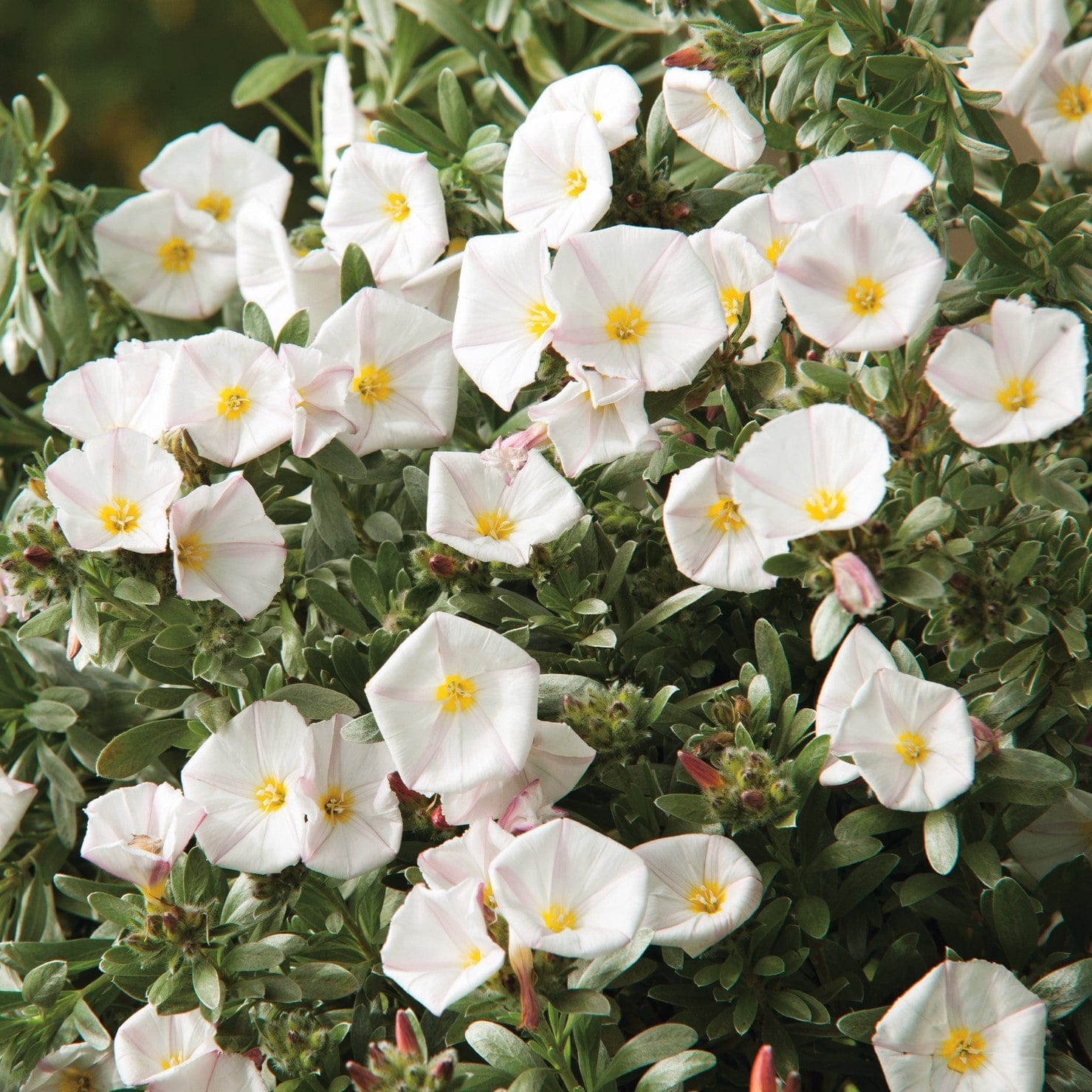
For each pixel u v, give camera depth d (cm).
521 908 159
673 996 165
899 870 168
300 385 166
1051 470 163
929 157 169
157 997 163
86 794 173
